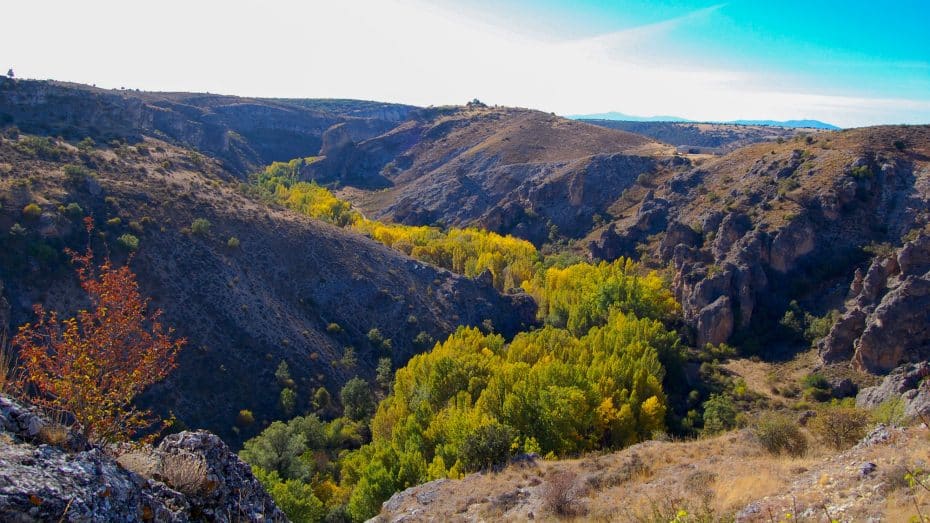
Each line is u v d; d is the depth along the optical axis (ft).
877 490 49.32
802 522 48.49
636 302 277.03
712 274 274.36
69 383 38.14
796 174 327.06
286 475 178.19
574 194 492.13
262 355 254.06
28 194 241.35
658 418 165.17
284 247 318.04
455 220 589.73
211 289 264.31
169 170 341.00
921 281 197.77
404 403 197.57
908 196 280.10
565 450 138.51
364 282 324.39
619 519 68.59
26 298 211.61
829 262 271.08
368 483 140.56
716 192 375.66
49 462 28.14
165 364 45.32
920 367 157.69
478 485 104.83
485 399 164.86
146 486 33.91
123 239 247.70
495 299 346.74
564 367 172.65
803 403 194.59
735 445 98.12
